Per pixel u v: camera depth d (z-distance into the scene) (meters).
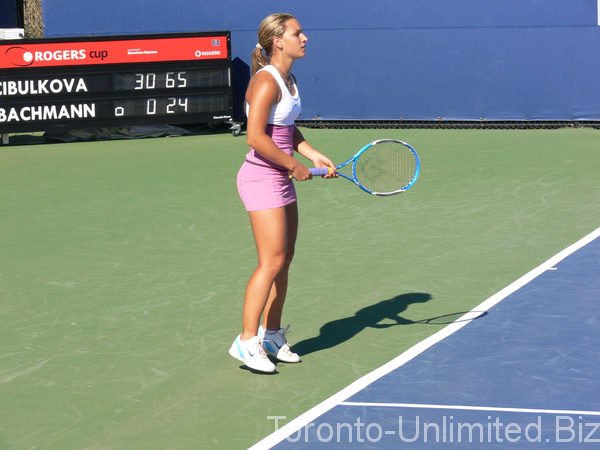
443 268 9.00
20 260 9.93
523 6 21.17
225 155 18.34
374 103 22.61
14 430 5.25
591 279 8.27
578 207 11.93
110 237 11.04
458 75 21.92
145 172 16.33
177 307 7.89
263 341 6.38
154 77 21.39
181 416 5.39
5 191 14.70
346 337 6.91
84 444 5.00
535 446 4.77
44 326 7.43
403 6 21.89
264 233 5.89
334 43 22.55
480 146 18.70
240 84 23.59
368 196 13.16
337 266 9.23
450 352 6.43
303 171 5.81
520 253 9.50
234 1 23.08
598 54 20.97
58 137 21.81
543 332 6.80
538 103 21.61
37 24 28.61
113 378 6.14
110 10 23.72
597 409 5.28
